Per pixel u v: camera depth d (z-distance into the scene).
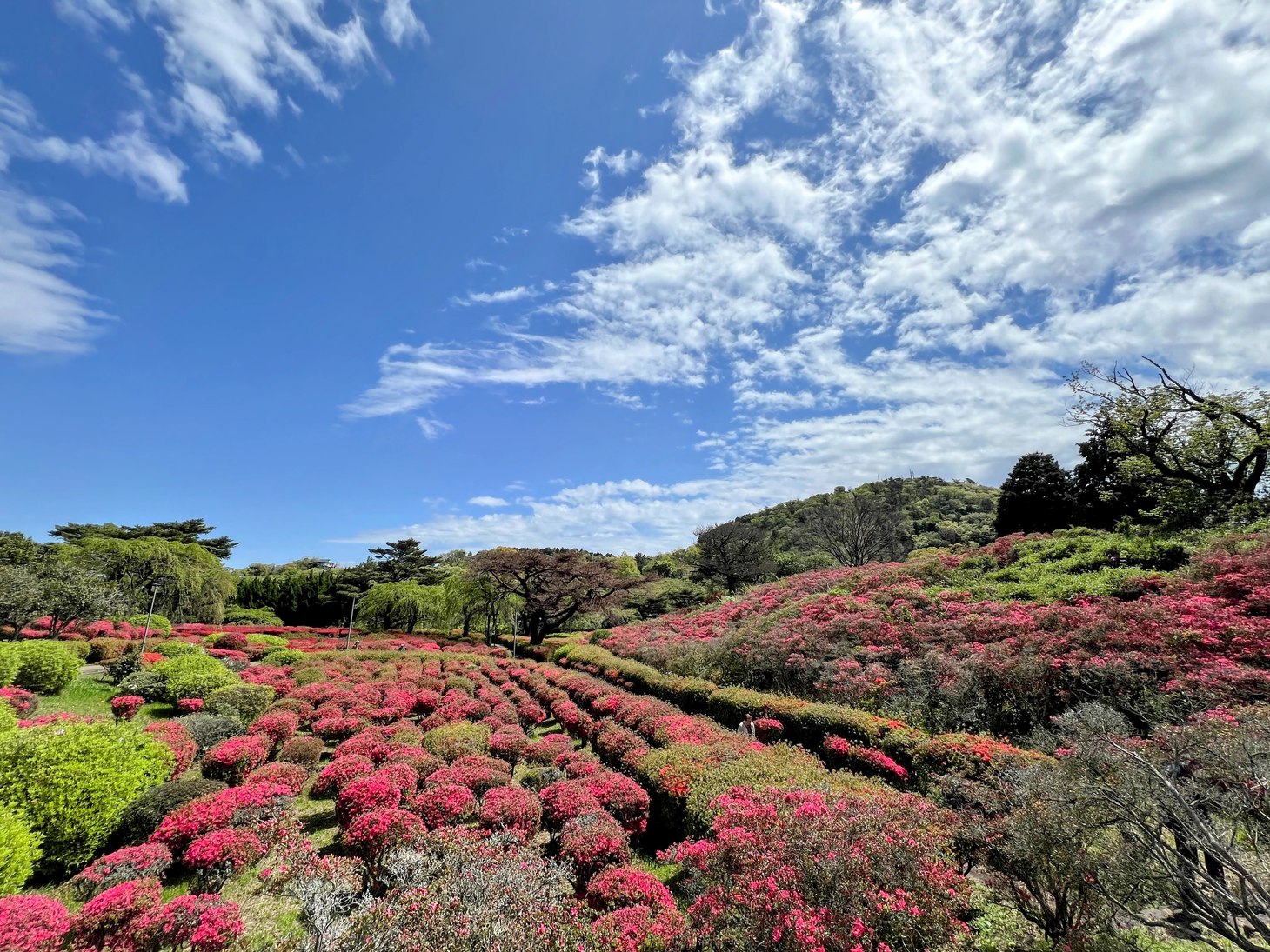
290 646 25.47
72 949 4.22
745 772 7.00
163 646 17.23
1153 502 18.36
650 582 34.50
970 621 11.57
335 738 12.13
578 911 4.70
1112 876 3.88
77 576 17.23
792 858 4.18
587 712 13.84
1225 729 4.39
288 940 4.41
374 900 4.96
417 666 19.75
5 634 17.70
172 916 4.48
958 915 4.54
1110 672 8.09
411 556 49.66
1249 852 3.87
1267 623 7.98
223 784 7.53
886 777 7.73
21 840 5.06
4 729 8.29
